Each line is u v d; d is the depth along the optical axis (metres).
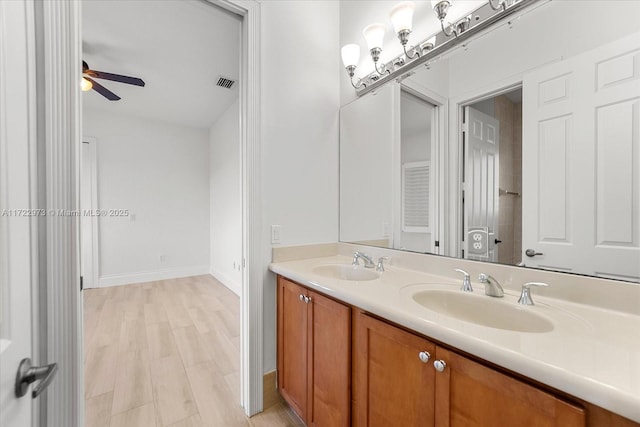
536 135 1.06
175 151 4.52
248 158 1.55
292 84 1.73
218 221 4.42
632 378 0.51
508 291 1.10
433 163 1.43
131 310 3.03
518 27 1.10
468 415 0.72
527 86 1.08
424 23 1.46
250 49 1.54
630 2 0.85
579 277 0.93
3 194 0.49
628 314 0.83
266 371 1.62
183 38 2.32
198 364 2.00
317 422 1.28
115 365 1.97
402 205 1.59
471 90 1.27
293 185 1.74
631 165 0.86
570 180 0.97
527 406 0.61
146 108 3.86
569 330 0.73
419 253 1.47
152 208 4.31
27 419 0.53
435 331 0.76
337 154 1.96
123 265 4.09
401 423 0.90
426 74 1.46
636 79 0.85
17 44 0.56
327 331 1.21
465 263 1.25
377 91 1.72
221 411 1.55
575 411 0.54
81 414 0.99
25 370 0.52
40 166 0.90
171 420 1.48
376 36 1.52
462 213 1.31
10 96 0.53
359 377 1.06
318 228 1.86
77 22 0.97
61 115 0.93
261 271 1.60
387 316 0.90
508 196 1.13
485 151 1.22
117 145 4.03
